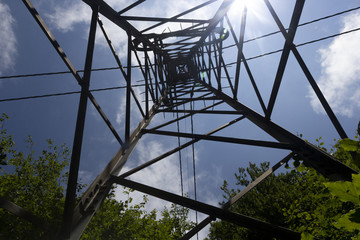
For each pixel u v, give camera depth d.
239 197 2.66
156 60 7.73
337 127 2.51
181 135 3.97
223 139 3.47
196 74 9.45
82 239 11.34
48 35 2.85
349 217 1.01
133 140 4.03
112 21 4.90
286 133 3.14
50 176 12.36
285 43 2.93
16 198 10.98
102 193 2.73
